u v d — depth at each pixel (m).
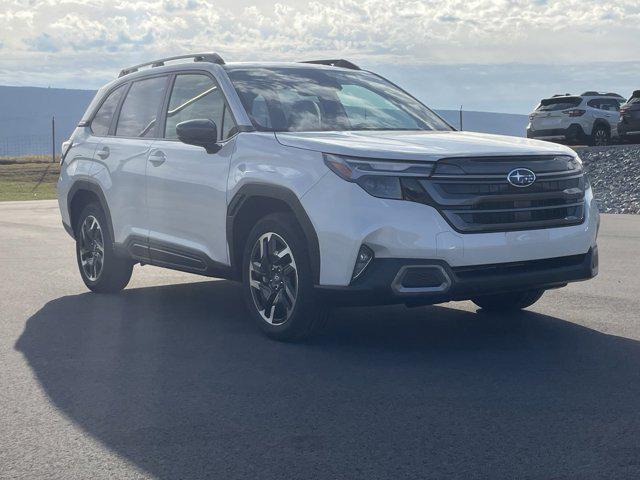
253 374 5.11
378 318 6.74
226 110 6.46
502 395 4.60
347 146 5.46
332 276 5.42
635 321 6.43
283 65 7.05
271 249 5.92
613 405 4.38
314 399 4.58
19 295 8.04
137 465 3.67
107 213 7.65
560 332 6.11
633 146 22.73
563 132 26.52
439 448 3.80
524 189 5.46
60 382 5.00
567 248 5.62
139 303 7.55
